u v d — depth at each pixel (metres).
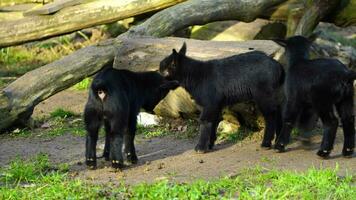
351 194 9.79
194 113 14.64
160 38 15.32
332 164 11.90
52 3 17.78
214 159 12.56
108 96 11.75
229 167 11.89
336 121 12.16
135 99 12.52
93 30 22.77
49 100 17.91
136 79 12.66
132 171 11.97
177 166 12.20
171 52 14.46
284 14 17.56
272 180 10.70
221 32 19.17
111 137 11.94
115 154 11.91
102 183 10.98
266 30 19.00
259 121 13.97
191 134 14.45
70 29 17.31
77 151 13.61
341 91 11.94
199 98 13.17
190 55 14.11
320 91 12.02
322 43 18.47
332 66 12.04
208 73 13.10
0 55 22.81
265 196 9.77
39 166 12.20
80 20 17.16
